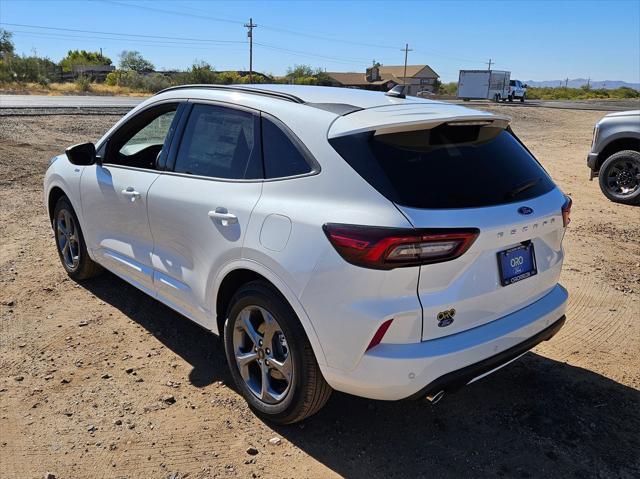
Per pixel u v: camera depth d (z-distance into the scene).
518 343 2.92
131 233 4.08
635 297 5.20
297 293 2.73
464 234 2.56
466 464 2.94
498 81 58.16
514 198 2.90
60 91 48.56
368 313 2.52
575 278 5.66
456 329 2.69
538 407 3.45
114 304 4.71
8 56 57.34
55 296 4.82
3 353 3.87
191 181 3.51
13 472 2.78
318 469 2.87
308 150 2.89
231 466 2.87
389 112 2.94
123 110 22.06
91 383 3.56
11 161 10.76
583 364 3.98
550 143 19.00
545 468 2.92
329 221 2.64
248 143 3.24
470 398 3.53
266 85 3.78
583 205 9.11
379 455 2.98
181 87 3.97
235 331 3.25
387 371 2.54
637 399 3.56
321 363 2.74
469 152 2.95
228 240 3.12
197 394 3.48
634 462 2.99
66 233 5.11
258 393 3.23
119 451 2.95
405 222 2.49
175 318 4.50
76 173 4.68
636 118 9.17
